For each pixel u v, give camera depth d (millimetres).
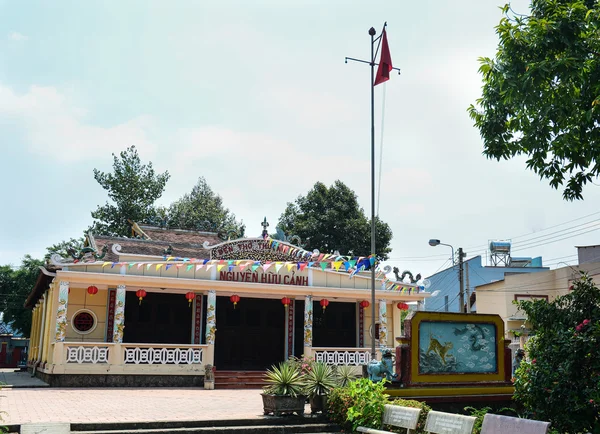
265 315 26703
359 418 11641
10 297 47531
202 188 51625
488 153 13586
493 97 13203
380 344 25938
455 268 45281
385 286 26516
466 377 13992
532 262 45688
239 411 13836
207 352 22828
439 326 13984
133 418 12219
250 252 25453
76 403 15000
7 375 27469
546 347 11078
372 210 17250
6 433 10586
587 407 10031
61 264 21562
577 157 12906
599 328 10133
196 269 22984
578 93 12156
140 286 23031
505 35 12109
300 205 44656
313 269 25812
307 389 13336
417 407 11406
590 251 35656
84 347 20938
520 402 13523
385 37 18203
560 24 11609
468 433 8664
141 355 21656
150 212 42719
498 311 37219
